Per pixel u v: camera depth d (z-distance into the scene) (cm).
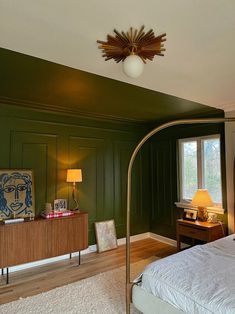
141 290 196
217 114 382
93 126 429
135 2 128
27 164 351
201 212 366
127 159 475
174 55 189
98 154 434
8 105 337
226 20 144
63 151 389
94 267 343
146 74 229
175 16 140
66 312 232
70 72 223
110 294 265
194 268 188
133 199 477
